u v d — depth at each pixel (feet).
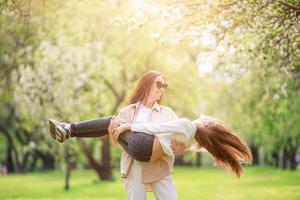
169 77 109.09
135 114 25.03
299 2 32.58
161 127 23.94
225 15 34.73
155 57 101.55
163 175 24.49
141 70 102.89
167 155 24.31
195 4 33.35
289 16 34.71
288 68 46.42
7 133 173.99
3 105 142.41
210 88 134.00
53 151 96.63
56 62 89.20
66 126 24.26
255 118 110.11
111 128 24.39
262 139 135.23
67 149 95.66
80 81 95.86
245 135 165.27
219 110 142.41
